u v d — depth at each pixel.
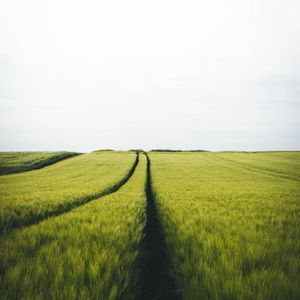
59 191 15.54
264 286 2.79
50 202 10.38
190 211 8.76
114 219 6.92
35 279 2.82
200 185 21.23
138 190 16.97
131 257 3.91
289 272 3.23
